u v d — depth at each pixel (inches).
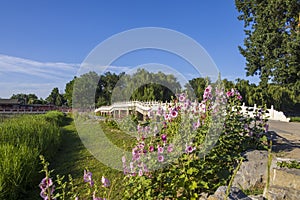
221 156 157.1
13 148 210.5
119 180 180.9
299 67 647.8
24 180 182.4
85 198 155.6
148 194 115.0
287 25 733.3
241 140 188.5
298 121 756.6
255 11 783.7
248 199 110.7
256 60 749.9
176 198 121.0
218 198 108.5
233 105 212.5
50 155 270.2
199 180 131.0
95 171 213.0
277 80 692.7
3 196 157.6
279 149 207.3
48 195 92.6
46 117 633.6
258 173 143.4
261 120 213.9
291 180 125.0
